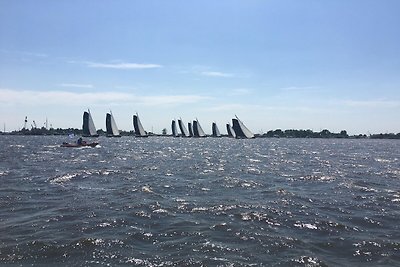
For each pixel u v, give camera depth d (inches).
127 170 1884.8
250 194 1188.5
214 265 570.6
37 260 588.7
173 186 1346.0
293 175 1731.1
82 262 581.9
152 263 578.2
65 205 975.0
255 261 588.1
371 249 650.2
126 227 768.9
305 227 786.2
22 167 1996.8
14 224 783.7
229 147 5246.1
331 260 598.9
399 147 6102.4
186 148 4736.7
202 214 893.2
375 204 1031.6
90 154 3189.0
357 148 5492.1
